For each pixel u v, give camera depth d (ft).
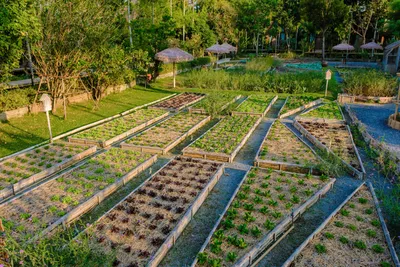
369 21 117.19
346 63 107.86
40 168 24.34
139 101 49.78
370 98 48.60
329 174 23.97
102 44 40.45
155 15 81.56
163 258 15.48
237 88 61.31
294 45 151.94
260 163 25.86
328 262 14.69
